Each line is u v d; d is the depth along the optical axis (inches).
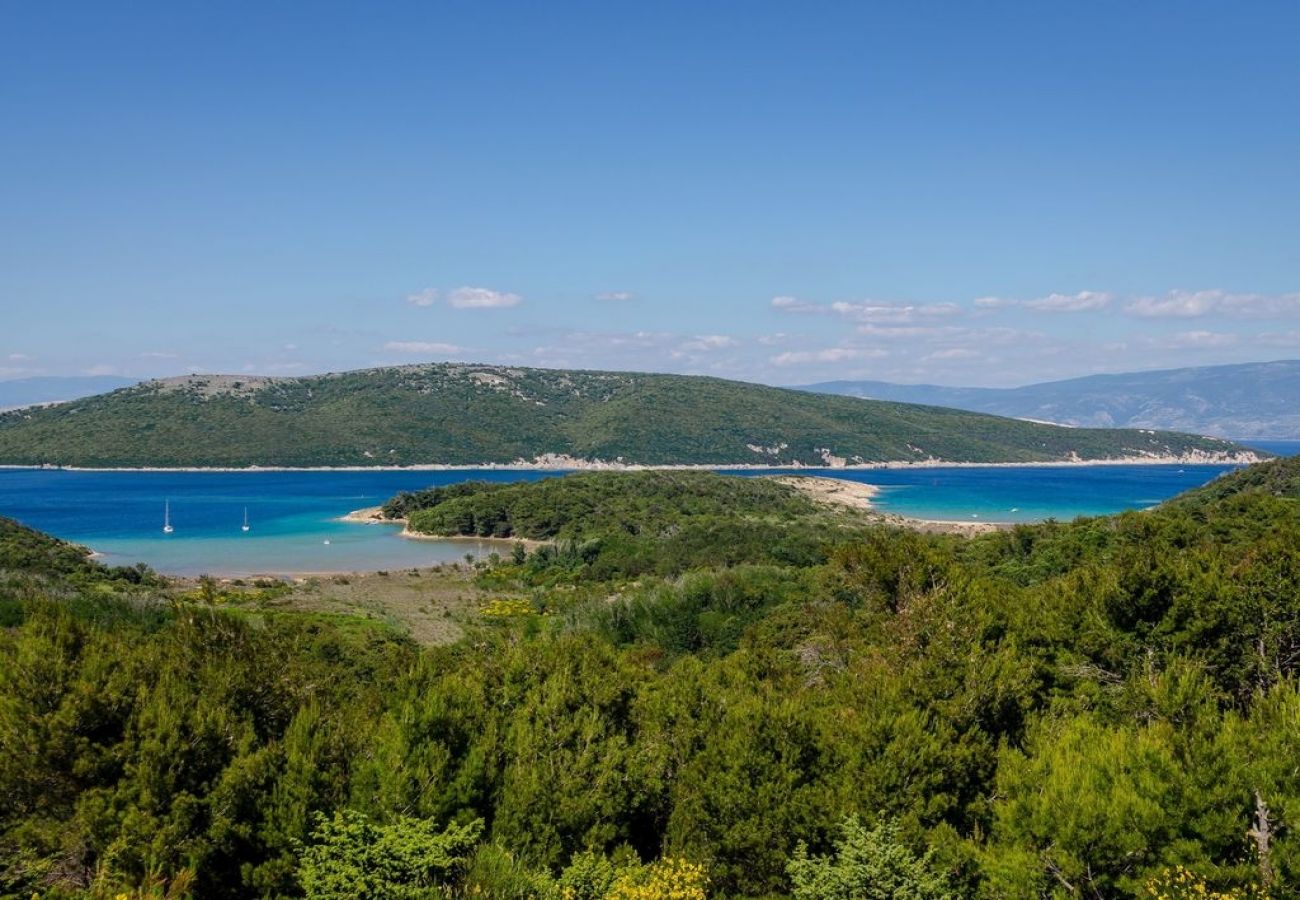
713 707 813.2
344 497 7440.9
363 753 681.0
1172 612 814.5
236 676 705.6
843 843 597.0
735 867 682.2
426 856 535.5
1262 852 501.7
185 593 2972.4
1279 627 784.9
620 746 759.7
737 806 685.3
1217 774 535.8
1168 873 488.4
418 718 695.7
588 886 582.6
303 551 4633.4
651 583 2962.6
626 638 2240.4
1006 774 606.2
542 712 764.0
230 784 600.7
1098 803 524.7
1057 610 898.7
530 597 3250.5
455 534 5246.1
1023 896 528.7
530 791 671.8
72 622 729.0
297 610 2728.8
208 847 579.5
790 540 3885.3
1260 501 2222.0
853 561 1272.1
